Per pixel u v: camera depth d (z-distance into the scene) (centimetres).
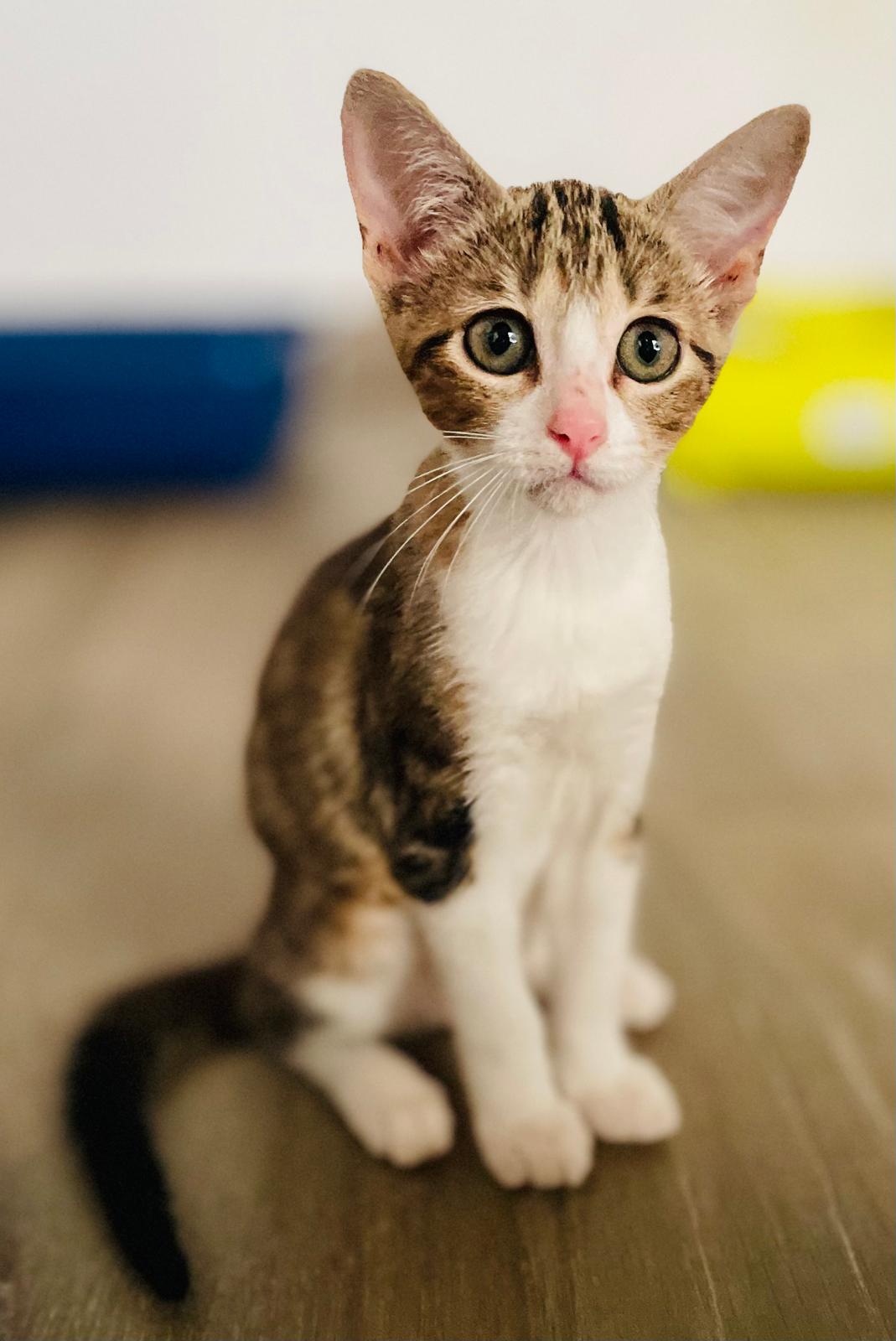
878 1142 38
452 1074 41
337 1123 39
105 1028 39
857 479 96
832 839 53
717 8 63
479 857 36
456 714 34
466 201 32
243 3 67
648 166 41
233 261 91
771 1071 41
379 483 48
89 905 48
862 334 96
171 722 58
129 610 70
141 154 85
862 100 75
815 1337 33
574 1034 39
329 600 36
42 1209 36
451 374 32
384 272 33
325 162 52
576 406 31
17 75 85
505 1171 37
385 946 39
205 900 48
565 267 32
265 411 92
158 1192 36
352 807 36
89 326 92
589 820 38
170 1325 33
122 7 81
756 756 59
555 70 52
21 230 92
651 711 35
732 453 93
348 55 51
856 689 65
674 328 32
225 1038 41
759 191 32
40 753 58
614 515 33
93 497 94
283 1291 34
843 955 46
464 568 33
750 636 71
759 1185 37
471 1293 34
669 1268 35
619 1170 38
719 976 45
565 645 33
